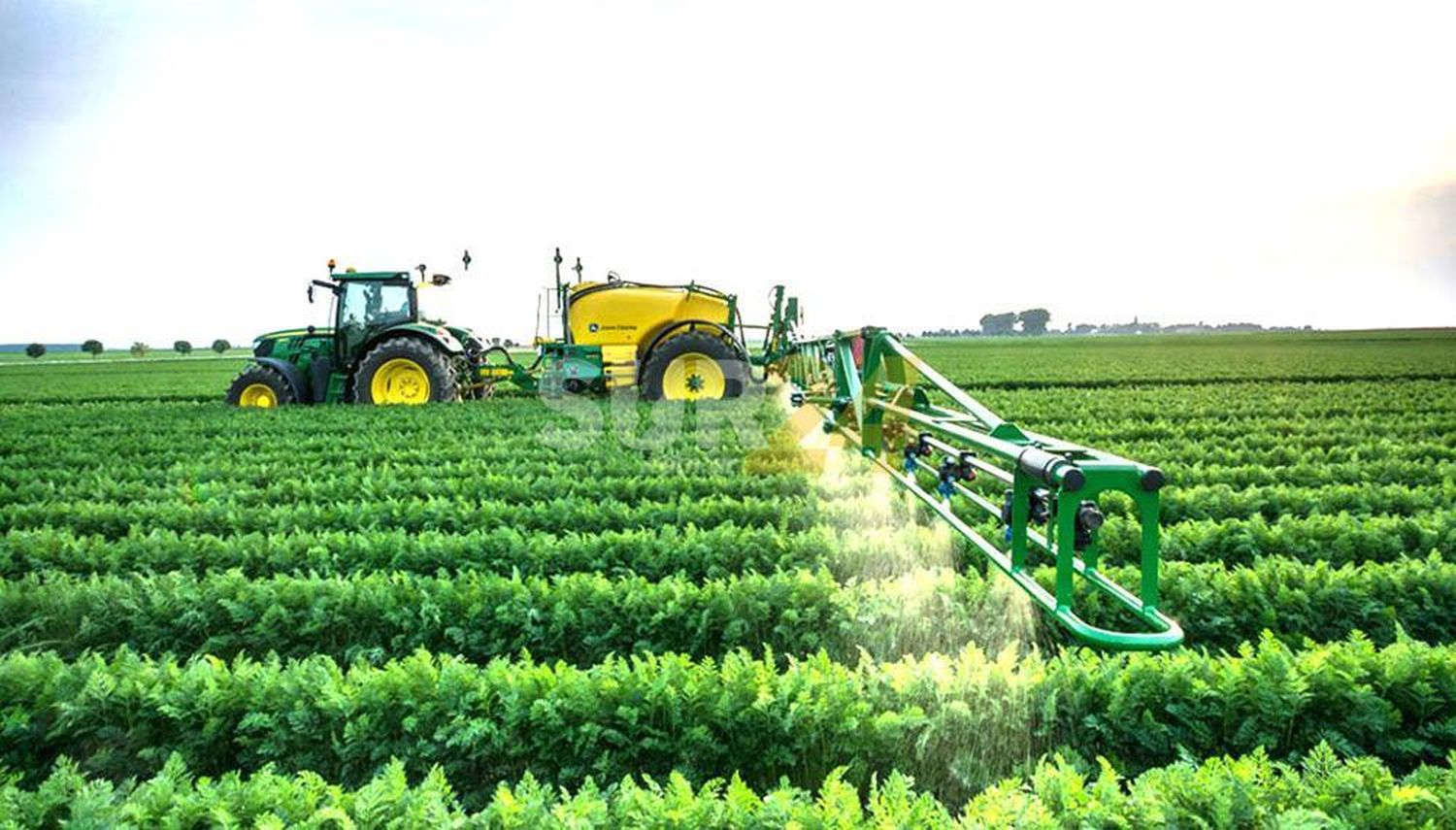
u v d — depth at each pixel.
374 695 4.20
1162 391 21.88
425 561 6.82
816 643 5.38
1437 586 5.55
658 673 4.32
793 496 9.13
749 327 16.11
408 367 17.30
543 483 9.41
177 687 4.32
